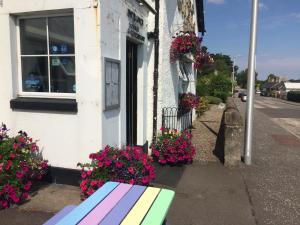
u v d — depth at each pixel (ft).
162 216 7.16
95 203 7.83
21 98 15.90
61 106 14.78
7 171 12.98
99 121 14.37
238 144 19.85
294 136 35.37
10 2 15.24
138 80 20.48
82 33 14.17
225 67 205.57
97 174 13.33
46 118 15.29
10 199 12.93
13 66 15.92
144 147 21.16
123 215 7.18
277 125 46.85
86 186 13.14
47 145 15.47
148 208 7.55
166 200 8.05
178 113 28.96
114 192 8.57
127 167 13.61
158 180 17.20
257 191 15.93
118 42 15.97
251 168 20.03
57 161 15.39
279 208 13.93
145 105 21.20
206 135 32.09
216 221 12.57
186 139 20.51
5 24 15.52
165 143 20.06
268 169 19.95
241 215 13.15
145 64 20.80
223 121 22.27
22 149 14.02
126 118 18.86
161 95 22.22
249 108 20.57
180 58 27.61
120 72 16.25
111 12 14.97
